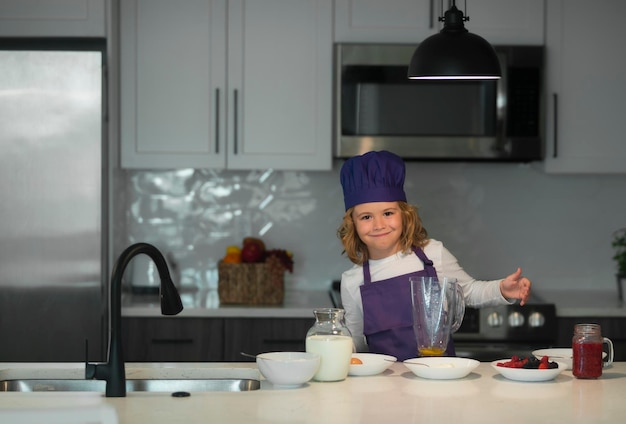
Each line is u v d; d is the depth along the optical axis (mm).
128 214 4578
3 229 3799
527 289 2641
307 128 4223
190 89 4195
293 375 2180
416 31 4207
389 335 2789
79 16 4047
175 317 3973
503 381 2285
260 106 4207
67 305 3820
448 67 2713
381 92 4141
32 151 3795
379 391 2162
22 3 4043
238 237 4625
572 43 4250
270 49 4207
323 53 4211
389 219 2812
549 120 4262
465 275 2990
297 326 3984
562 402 2029
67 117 3799
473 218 4645
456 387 2207
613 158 4262
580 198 4660
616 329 4000
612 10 4254
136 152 4195
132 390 2416
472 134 4156
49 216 3805
